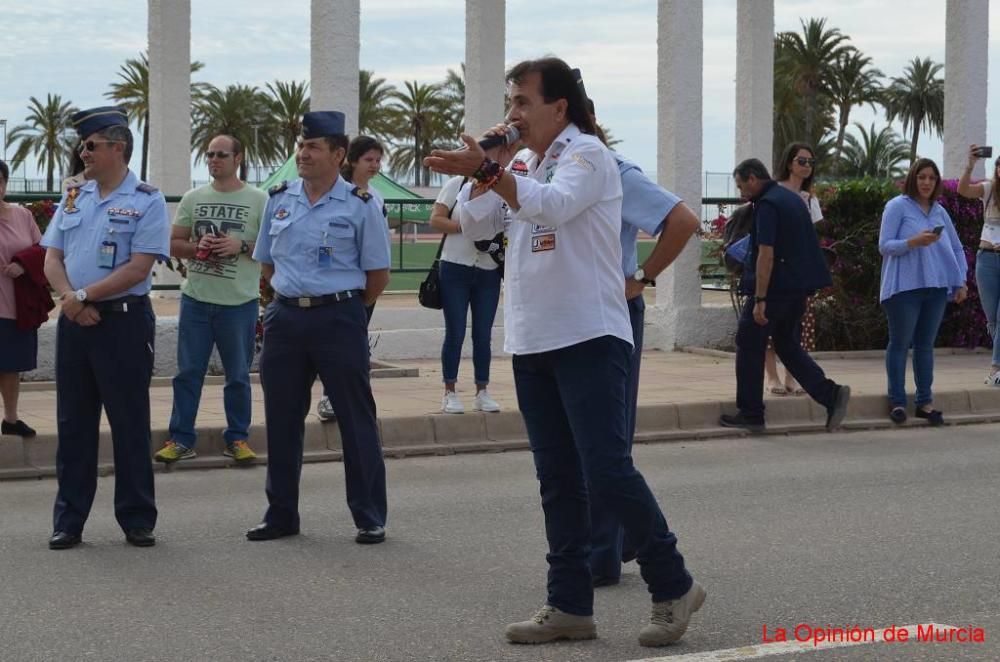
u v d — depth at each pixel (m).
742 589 5.89
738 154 18.52
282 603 5.63
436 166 4.64
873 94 61.09
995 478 8.76
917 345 11.33
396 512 7.58
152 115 18.23
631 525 4.94
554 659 4.88
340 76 13.07
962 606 5.62
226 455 9.05
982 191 12.59
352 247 6.94
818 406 11.29
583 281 4.86
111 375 6.60
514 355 5.11
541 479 5.14
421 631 5.23
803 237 10.21
